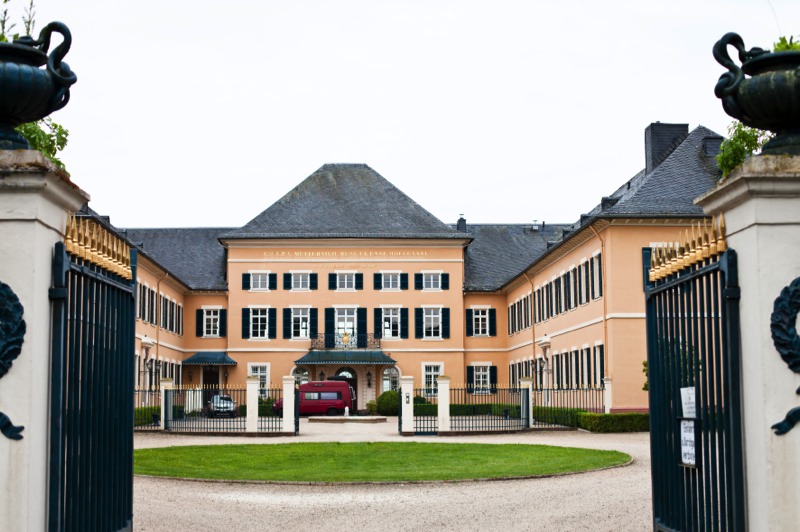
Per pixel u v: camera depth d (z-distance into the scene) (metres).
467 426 37.22
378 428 41.41
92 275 8.37
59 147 13.67
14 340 7.17
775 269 7.27
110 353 9.06
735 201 7.58
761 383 7.24
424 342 64.31
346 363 62.19
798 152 7.44
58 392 7.52
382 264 64.50
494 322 66.44
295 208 65.56
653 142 48.53
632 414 35.94
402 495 17.55
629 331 40.28
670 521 9.27
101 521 8.68
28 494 7.14
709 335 8.09
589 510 14.91
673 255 9.05
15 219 7.26
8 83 7.18
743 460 7.52
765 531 7.18
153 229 69.88
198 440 32.31
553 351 52.25
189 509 15.48
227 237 63.72
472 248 69.69
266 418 38.44
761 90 7.31
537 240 70.94
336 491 18.20
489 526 13.80
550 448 27.44
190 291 64.94
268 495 17.61
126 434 9.67
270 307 64.00
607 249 40.81
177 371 62.47
